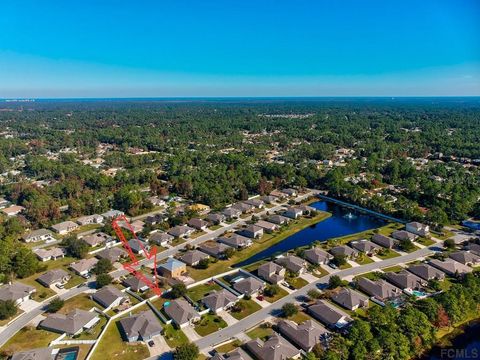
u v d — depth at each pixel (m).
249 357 97.00
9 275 136.38
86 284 135.38
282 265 143.88
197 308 118.69
